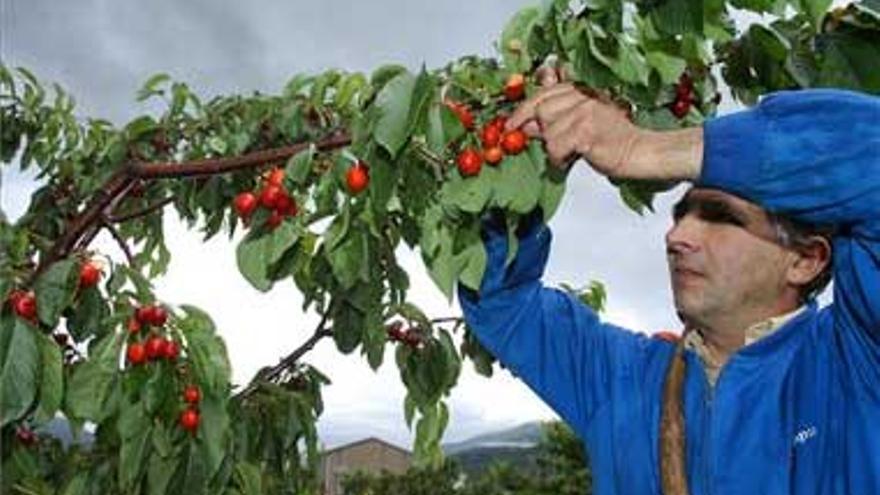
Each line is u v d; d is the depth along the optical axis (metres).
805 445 1.29
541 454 13.27
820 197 1.09
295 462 1.96
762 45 1.45
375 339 1.72
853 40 1.35
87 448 1.90
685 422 1.35
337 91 1.73
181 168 1.49
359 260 1.37
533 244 1.51
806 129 1.08
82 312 1.46
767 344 1.30
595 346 1.52
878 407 1.23
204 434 1.44
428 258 1.33
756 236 1.26
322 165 1.40
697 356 1.37
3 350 1.33
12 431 1.68
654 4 1.23
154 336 1.43
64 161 2.02
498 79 1.32
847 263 1.17
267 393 1.89
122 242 1.53
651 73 1.29
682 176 1.13
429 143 1.21
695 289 1.30
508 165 1.26
